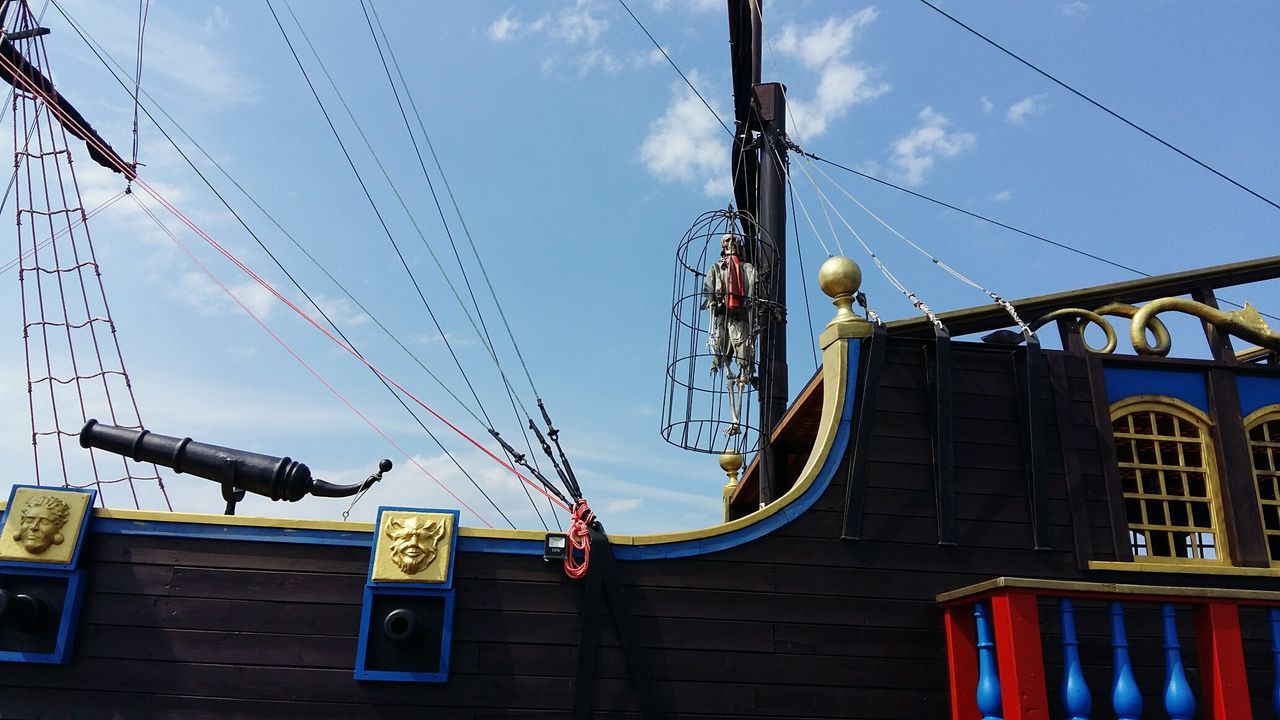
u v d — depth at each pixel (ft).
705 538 24.61
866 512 25.39
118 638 22.50
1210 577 25.81
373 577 23.11
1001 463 26.35
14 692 21.95
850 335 26.81
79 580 22.57
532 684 23.00
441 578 23.18
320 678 22.59
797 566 24.75
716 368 30.53
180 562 23.17
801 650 24.03
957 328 29.27
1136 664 24.88
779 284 40.34
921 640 24.57
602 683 23.12
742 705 23.38
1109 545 25.90
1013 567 25.41
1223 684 21.39
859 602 24.63
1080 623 25.03
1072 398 27.20
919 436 26.27
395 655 22.74
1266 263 30.04
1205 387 28.19
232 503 26.03
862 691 23.94
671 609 23.86
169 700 22.17
